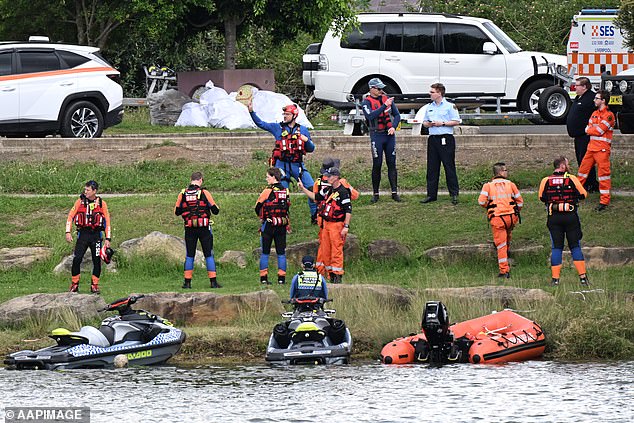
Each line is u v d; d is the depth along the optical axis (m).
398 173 87.75
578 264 64.44
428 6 156.62
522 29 149.88
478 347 53.38
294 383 47.78
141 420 41.00
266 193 66.38
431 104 78.38
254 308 60.75
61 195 85.62
